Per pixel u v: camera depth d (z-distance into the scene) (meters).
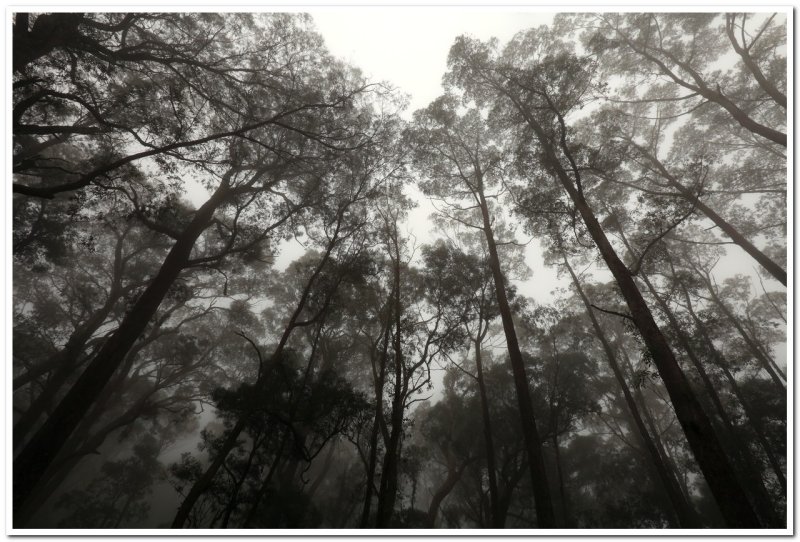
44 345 19.11
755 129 13.52
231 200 16.78
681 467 23.50
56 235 15.97
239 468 12.14
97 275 22.89
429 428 22.58
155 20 12.23
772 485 16.70
